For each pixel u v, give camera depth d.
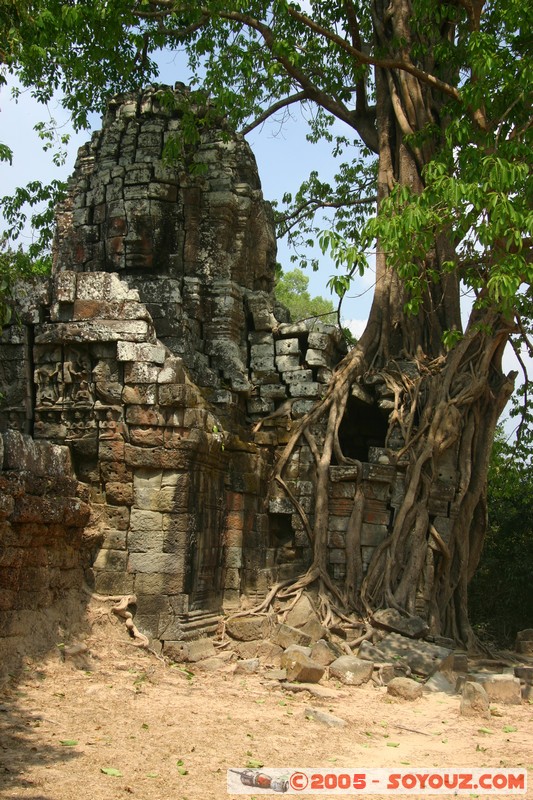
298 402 17.62
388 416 17.78
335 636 14.94
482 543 17.53
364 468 16.31
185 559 13.72
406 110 19.19
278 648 13.98
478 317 17.47
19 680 10.84
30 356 14.59
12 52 11.48
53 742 8.87
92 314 14.28
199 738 9.45
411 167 19.12
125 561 13.67
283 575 16.42
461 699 12.01
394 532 16.02
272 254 19.36
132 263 17.27
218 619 14.55
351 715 11.19
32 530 11.64
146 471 13.86
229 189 17.98
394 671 13.47
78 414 14.13
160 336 16.53
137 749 8.92
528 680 14.04
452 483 16.78
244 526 15.77
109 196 17.59
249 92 19.28
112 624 13.30
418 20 17.55
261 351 18.11
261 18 19.53
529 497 22.80
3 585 11.12
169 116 17.97
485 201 13.22
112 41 18.25
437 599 16.41
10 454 11.48
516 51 16.06
